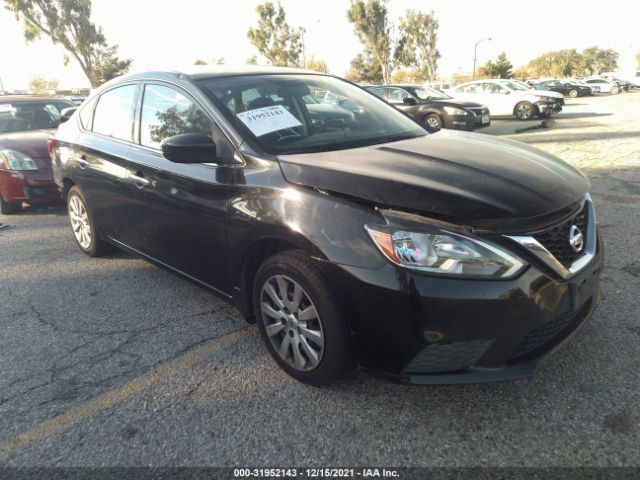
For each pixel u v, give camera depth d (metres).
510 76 67.44
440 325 2.10
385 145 2.98
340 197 2.36
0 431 2.46
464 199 2.18
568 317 2.35
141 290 4.01
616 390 2.45
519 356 2.25
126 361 3.00
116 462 2.22
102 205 4.08
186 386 2.73
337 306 2.33
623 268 3.79
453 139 3.18
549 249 2.23
